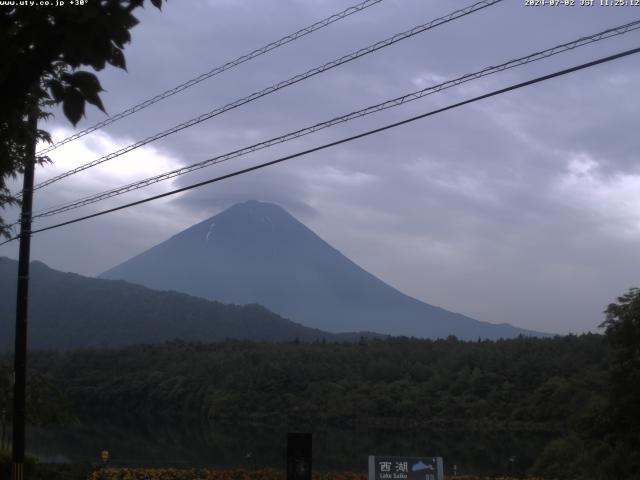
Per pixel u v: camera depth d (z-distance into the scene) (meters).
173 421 77.38
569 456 28.73
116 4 4.13
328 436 63.22
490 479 22.59
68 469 20.59
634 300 26.03
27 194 16.33
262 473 20.36
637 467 24.41
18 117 5.10
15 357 16.33
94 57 4.17
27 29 4.14
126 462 35.38
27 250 16.52
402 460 15.12
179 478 19.72
